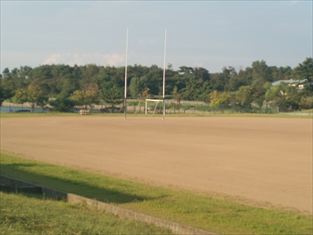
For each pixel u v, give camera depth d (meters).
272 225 13.95
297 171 27.42
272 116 102.69
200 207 16.08
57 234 10.38
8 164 26.11
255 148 40.12
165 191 19.23
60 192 17.39
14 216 11.48
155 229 12.39
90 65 183.88
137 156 33.62
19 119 79.62
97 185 20.05
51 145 40.59
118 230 11.54
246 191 20.88
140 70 169.38
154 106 129.12
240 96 137.62
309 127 67.94
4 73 184.25
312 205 18.14
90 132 55.25
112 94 133.50
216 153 36.12
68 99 127.00
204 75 187.12
